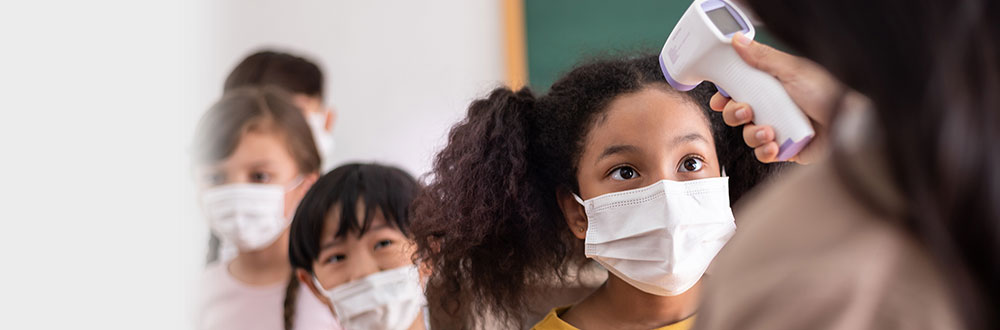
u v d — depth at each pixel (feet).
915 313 1.31
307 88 7.69
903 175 1.28
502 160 4.08
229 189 6.28
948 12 1.25
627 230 3.48
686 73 2.79
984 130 1.20
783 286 1.36
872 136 1.38
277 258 6.48
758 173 3.88
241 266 6.55
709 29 2.64
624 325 3.73
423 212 4.24
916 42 1.27
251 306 6.44
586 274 4.51
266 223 6.32
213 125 6.39
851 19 1.34
